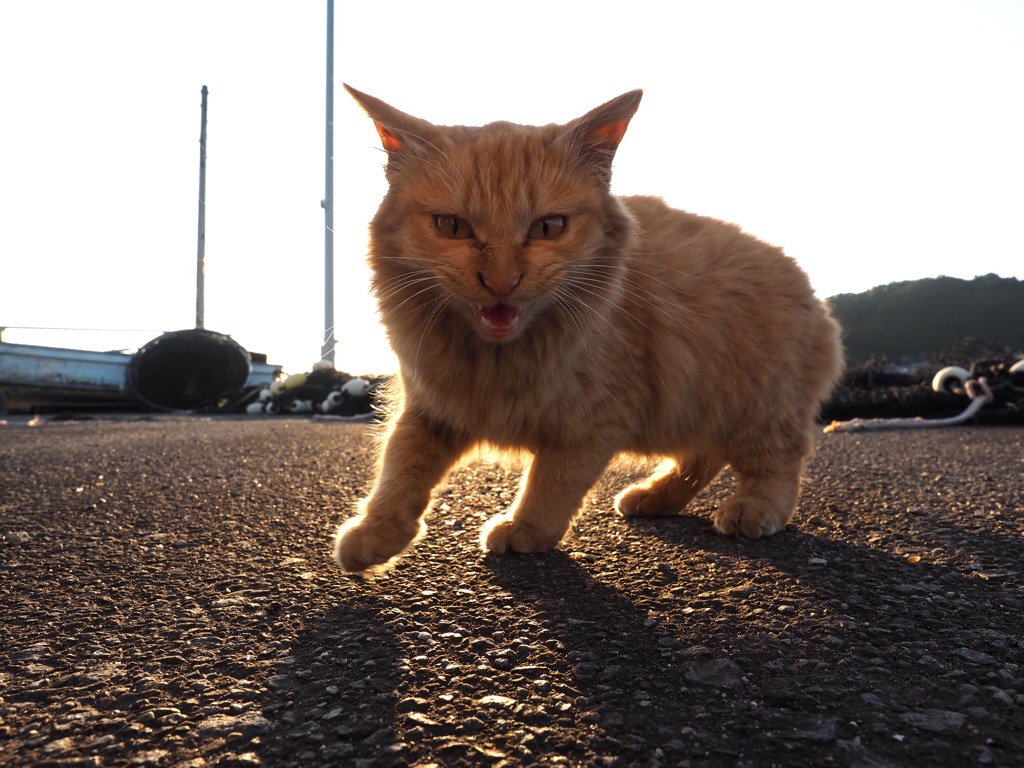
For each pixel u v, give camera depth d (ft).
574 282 1.22
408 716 0.72
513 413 1.25
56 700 0.76
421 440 1.28
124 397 7.93
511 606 1.01
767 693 0.77
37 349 7.55
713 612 0.98
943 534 1.36
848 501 1.68
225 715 0.73
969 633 0.92
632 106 1.30
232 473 2.18
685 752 0.67
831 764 0.65
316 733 0.70
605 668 0.82
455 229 1.20
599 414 1.29
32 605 1.02
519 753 0.67
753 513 1.39
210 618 0.97
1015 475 2.02
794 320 1.54
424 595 1.05
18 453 2.83
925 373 5.17
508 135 1.26
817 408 1.62
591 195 1.26
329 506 1.65
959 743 0.68
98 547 1.31
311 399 6.53
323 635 0.91
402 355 1.26
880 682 0.80
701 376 1.43
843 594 1.04
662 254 1.44
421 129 1.27
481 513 1.59
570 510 1.29
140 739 0.69
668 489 1.59
